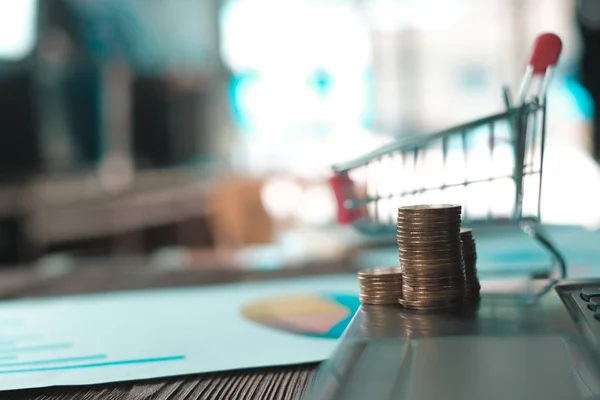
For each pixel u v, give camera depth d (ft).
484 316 1.72
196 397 1.93
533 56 2.28
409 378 1.34
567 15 17.63
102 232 14.32
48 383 2.08
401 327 1.63
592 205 9.80
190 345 2.53
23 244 12.66
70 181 13.88
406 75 18.56
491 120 2.34
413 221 1.87
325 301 3.37
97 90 14.65
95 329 2.93
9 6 12.32
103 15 14.70
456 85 18.81
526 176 2.41
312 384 1.51
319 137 17.89
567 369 1.30
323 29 17.84
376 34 18.31
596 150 16.70
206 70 17.24
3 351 2.55
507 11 18.37
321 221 13.53
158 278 5.24
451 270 1.85
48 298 4.16
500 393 1.24
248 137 17.70
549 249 2.68
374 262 5.44
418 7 18.39
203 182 16.52
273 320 2.93
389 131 18.54
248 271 5.38
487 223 2.52
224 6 17.30
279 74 17.71
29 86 12.94
